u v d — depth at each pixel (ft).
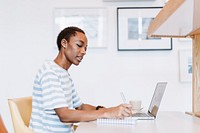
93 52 9.27
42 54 9.30
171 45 9.16
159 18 5.36
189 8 4.01
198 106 6.37
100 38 9.25
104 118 5.01
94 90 9.25
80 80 9.25
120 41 9.22
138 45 9.21
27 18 9.30
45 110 5.48
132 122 4.84
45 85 5.45
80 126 4.69
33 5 9.29
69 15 9.28
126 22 9.22
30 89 9.26
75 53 5.96
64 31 6.05
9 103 5.45
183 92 9.16
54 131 5.57
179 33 6.41
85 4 9.28
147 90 9.20
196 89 6.44
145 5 9.22
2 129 4.27
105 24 9.25
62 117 5.24
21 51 9.30
